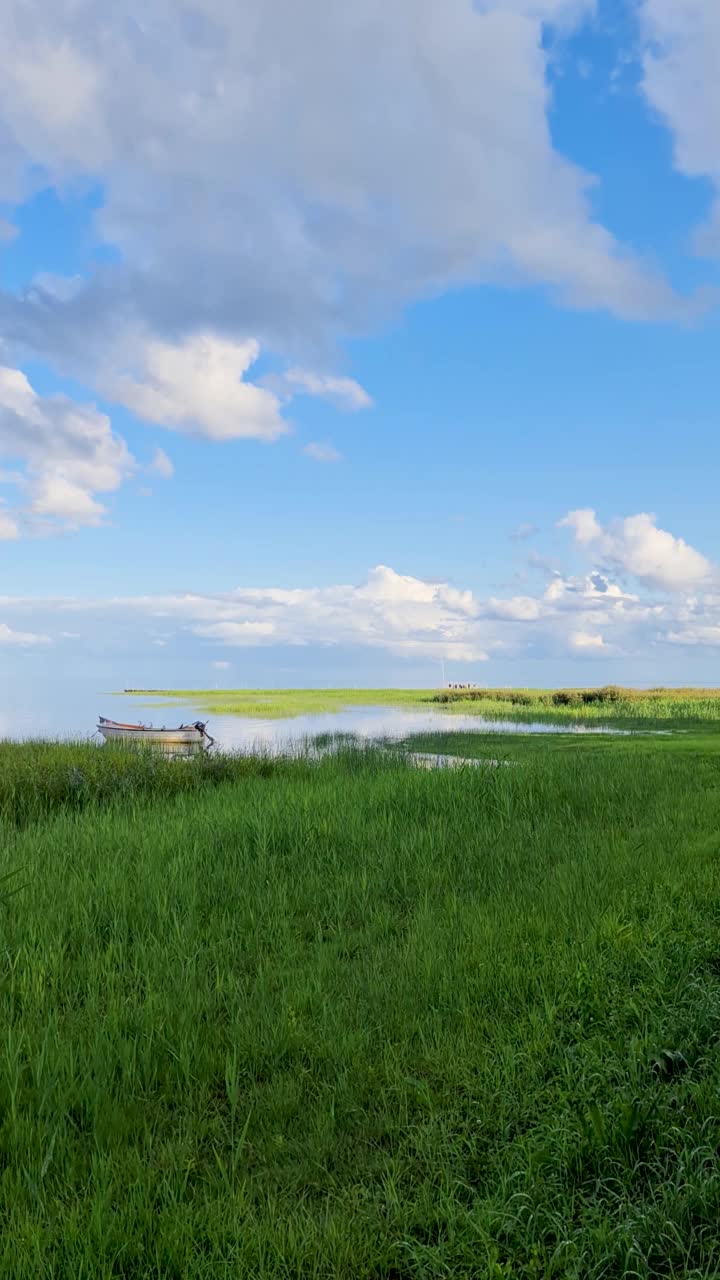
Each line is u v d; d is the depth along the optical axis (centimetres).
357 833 1063
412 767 1803
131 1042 497
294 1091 459
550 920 725
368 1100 453
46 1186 373
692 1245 331
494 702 6250
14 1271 310
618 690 5488
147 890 814
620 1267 323
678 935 661
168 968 627
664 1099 426
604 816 1239
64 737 2466
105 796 1442
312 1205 367
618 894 798
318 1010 562
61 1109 420
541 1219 348
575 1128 405
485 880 895
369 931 742
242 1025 530
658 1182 371
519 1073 467
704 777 1611
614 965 614
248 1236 333
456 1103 442
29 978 603
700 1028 504
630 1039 491
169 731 3177
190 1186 377
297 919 790
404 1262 329
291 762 1938
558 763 1680
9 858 939
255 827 1056
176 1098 456
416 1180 381
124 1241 330
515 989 582
